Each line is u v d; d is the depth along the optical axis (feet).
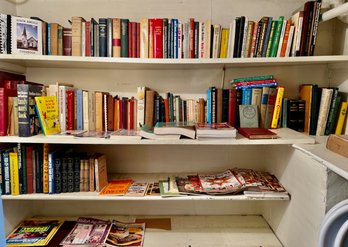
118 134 4.05
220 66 4.81
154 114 4.52
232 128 3.91
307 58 3.87
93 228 4.68
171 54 4.18
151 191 4.29
